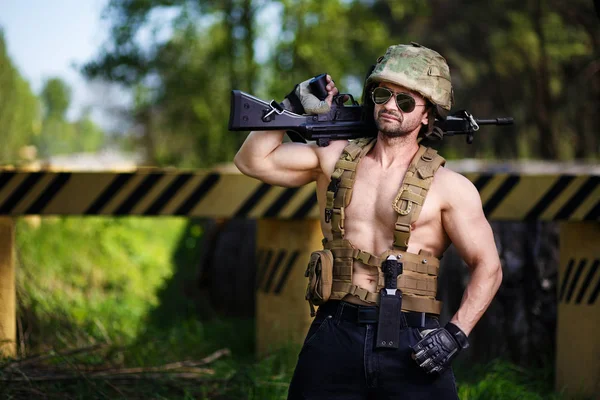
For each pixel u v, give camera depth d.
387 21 23.20
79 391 5.11
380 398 3.45
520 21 19.95
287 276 6.29
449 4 22.83
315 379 3.48
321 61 16.19
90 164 12.65
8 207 5.84
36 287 7.39
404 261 3.48
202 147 16.83
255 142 3.78
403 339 3.43
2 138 16.11
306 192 6.07
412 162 3.56
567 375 5.78
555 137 20.16
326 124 3.74
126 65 15.41
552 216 5.77
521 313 6.55
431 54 3.55
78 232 10.27
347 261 3.54
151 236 13.01
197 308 9.13
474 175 5.88
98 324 6.84
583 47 19.27
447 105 3.56
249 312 8.99
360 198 3.59
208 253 9.47
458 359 6.45
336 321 3.50
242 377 5.50
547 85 19.92
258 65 16.02
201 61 16.23
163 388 5.34
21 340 6.06
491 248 3.54
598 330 5.64
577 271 5.76
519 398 5.37
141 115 18.59
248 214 6.04
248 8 15.74
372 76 3.54
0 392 4.90
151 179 5.96
